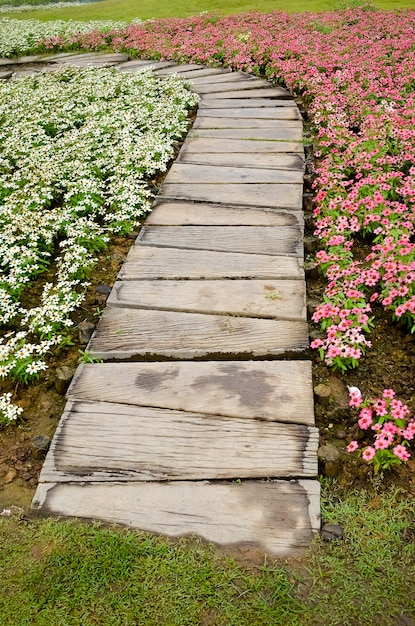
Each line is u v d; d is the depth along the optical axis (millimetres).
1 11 26875
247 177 6734
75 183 6457
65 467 3178
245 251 5207
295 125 8336
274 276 4797
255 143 7766
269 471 3068
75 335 4430
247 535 2764
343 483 3074
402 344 4055
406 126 6988
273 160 7180
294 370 3760
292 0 19000
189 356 4008
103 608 2500
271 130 8203
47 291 4746
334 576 2570
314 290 4723
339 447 3301
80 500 2990
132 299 4617
